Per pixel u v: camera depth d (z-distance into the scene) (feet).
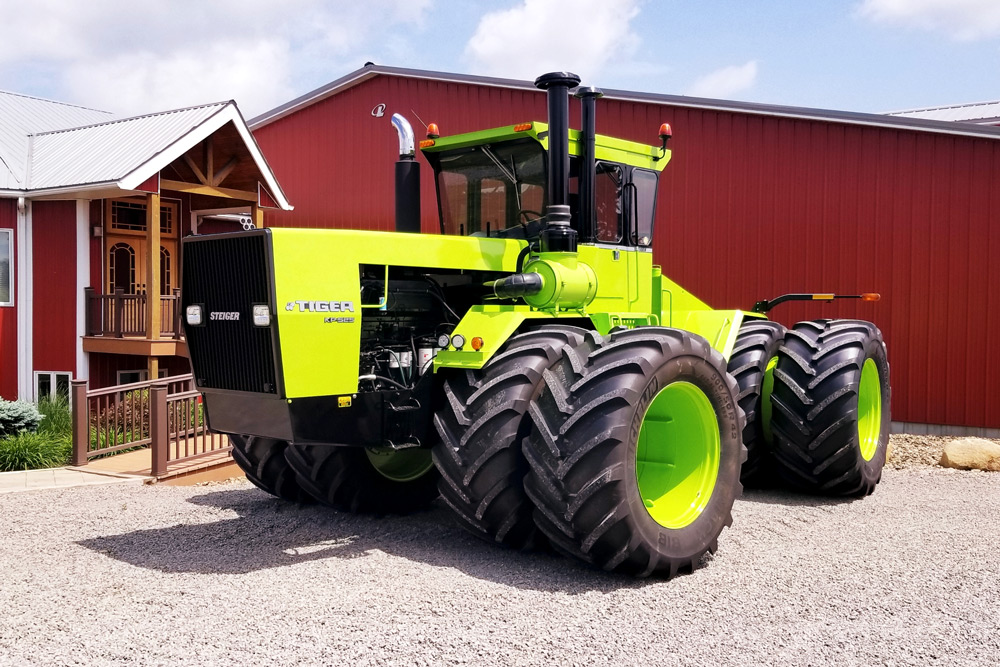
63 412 35.35
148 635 11.56
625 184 19.12
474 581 14.16
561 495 13.82
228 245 14.67
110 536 17.65
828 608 13.10
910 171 34.06
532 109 44.37
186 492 23.02
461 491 14.79
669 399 15.90
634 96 39.01
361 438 15.03
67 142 51.26
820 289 35.83
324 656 10.89
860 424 23.41
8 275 48.19
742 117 37.32
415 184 18.85
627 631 11.93
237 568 15.06
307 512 19.62
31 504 21.29
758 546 17.01
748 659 11.06
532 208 17.89
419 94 48.85
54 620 12.20
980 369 32.96
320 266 14.42
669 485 16.05
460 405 14.93
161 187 44.34
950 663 11.07
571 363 14.52
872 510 20.61
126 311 46.88
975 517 19.81
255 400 14.66
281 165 56.39
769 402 23.18
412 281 16.61
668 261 38.88
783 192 36.52
